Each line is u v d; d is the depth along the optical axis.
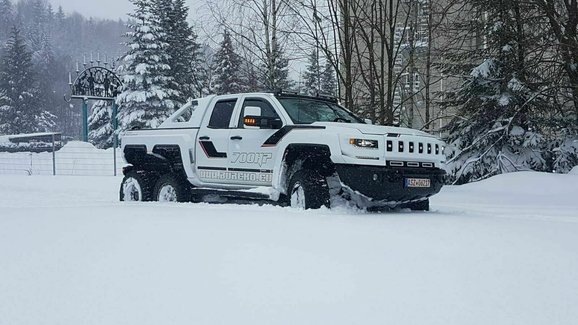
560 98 14.27
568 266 3.24
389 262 3.30
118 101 39.25
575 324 2.36
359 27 12.29
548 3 13.64
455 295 2.72
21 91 65.12
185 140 7.84
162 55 39.94
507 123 14.58
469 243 3.85
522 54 14.33
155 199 8.43
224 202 8.05
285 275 3.03
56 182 15.47
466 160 15.23
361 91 13.25
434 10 13.24
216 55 16.19
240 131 7.26
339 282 2.91
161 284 2.88
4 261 3.35
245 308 2.55
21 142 28.25
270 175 6.84
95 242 3.82
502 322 2.38
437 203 8.84
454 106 16.00
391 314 2.47
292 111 7.07
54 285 2.89
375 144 6.14
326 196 6.37
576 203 8.57
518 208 7.62
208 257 3.39
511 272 3.11
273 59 14.20
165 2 40.19
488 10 14.43
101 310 2.54
